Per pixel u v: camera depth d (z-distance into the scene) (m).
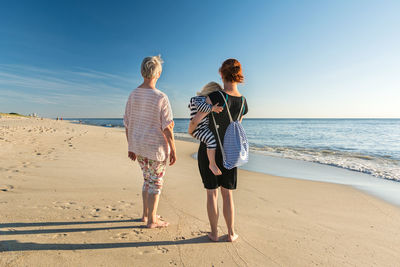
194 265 1.70
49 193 3.07
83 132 13.80
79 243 1.86
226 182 2.01
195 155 8.66
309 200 3.71
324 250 2.09
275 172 6.19
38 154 5.73
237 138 1.95
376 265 1.88
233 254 1.89
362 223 2.83
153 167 2.20
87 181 3.76
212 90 2.04
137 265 1.64
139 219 2.44
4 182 3.36
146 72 2.08
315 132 29.17
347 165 7.38
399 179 5.57
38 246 1.75
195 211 2.83
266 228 2.50
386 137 20.80
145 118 2.10
